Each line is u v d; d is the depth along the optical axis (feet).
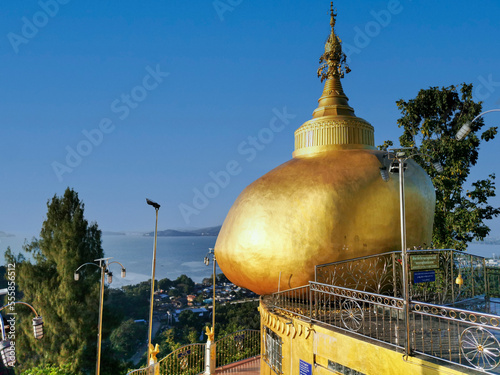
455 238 68.13
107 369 80.02
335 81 53.26
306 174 42.50
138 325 128.47
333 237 39.17
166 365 50.96
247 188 45.85
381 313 36.14
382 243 39.86
